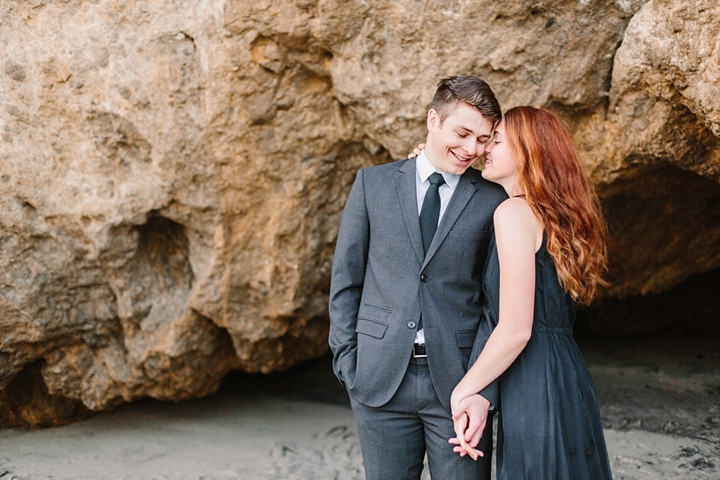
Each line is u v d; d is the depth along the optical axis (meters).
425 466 3.56
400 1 2.94
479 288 2.26
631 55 2.73
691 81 2.56
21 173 3.29
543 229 2.03
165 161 3.24
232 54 3.12
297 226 3.50
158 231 3.55
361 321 2.29
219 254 3.45
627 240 3.93
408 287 2.22
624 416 3.82
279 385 4.66
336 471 3.46
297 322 3.74
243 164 3.32
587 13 2.86
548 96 2.94
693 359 4.42
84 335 3.61
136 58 3.16
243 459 3.57
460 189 2.25
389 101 3.12
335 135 3.39
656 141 2.86
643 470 3.22
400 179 2.31
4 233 3.36
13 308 3.41
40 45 3.20
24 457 3.55
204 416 4.12
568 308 2.11
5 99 3.24
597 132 3.03
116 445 3.72
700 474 3.14
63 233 3.39
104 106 3.20
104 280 3.50
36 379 3.84
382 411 2.25
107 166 3.30
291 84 3.26
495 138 2.20
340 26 3.05
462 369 2.17
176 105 3.19
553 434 1.93
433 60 3.00
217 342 3.77
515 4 2.84
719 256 3.98
